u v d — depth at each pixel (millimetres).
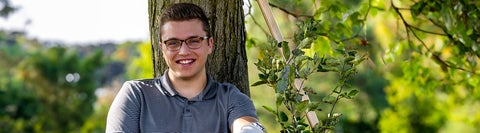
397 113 15109
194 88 3320
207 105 3307
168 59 3283
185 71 3270
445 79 6023
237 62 3857
